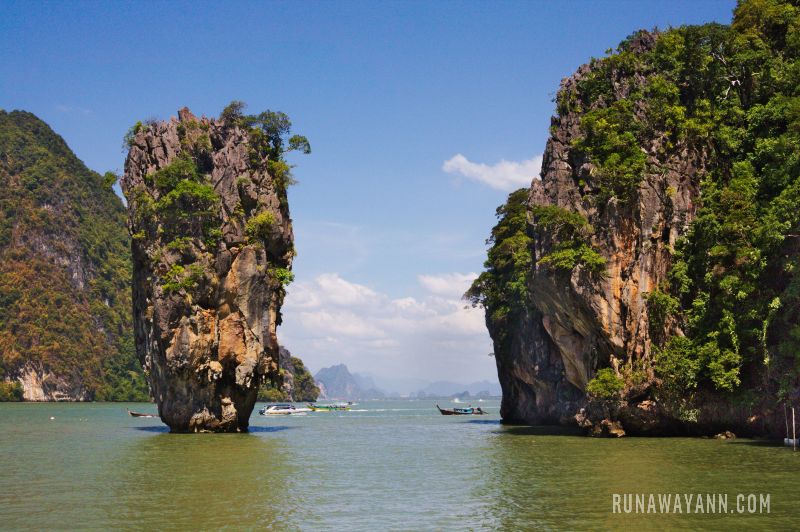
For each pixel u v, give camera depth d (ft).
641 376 179.42
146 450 169.99
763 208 172.96
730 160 192.54
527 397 276.82
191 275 211.61
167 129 230.89
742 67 199.11
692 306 180.75
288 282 233.14
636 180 187.11
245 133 229.66
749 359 168.66
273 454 161.68
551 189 203.92
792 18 201.77
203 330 213.05
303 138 240.94
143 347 234.17
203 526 86.69
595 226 191.42
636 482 111.45
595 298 185.68
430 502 100.22
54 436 216.95
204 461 147.95
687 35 202.49
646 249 185.57
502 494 105.19
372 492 108.88
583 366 200.75
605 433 187.93
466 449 169.78
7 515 92.94
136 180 230.68
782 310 162.40
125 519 90.43
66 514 93.50
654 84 198.08
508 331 281.13
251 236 222.89
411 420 335.67
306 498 104.01
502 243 279.08
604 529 83.35
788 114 177.88
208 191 217.77
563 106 212.84
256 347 220.84
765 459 132.98
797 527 83.10
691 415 174.50
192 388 216.95
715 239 178.40
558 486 110.52
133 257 231.50
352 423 306.76
